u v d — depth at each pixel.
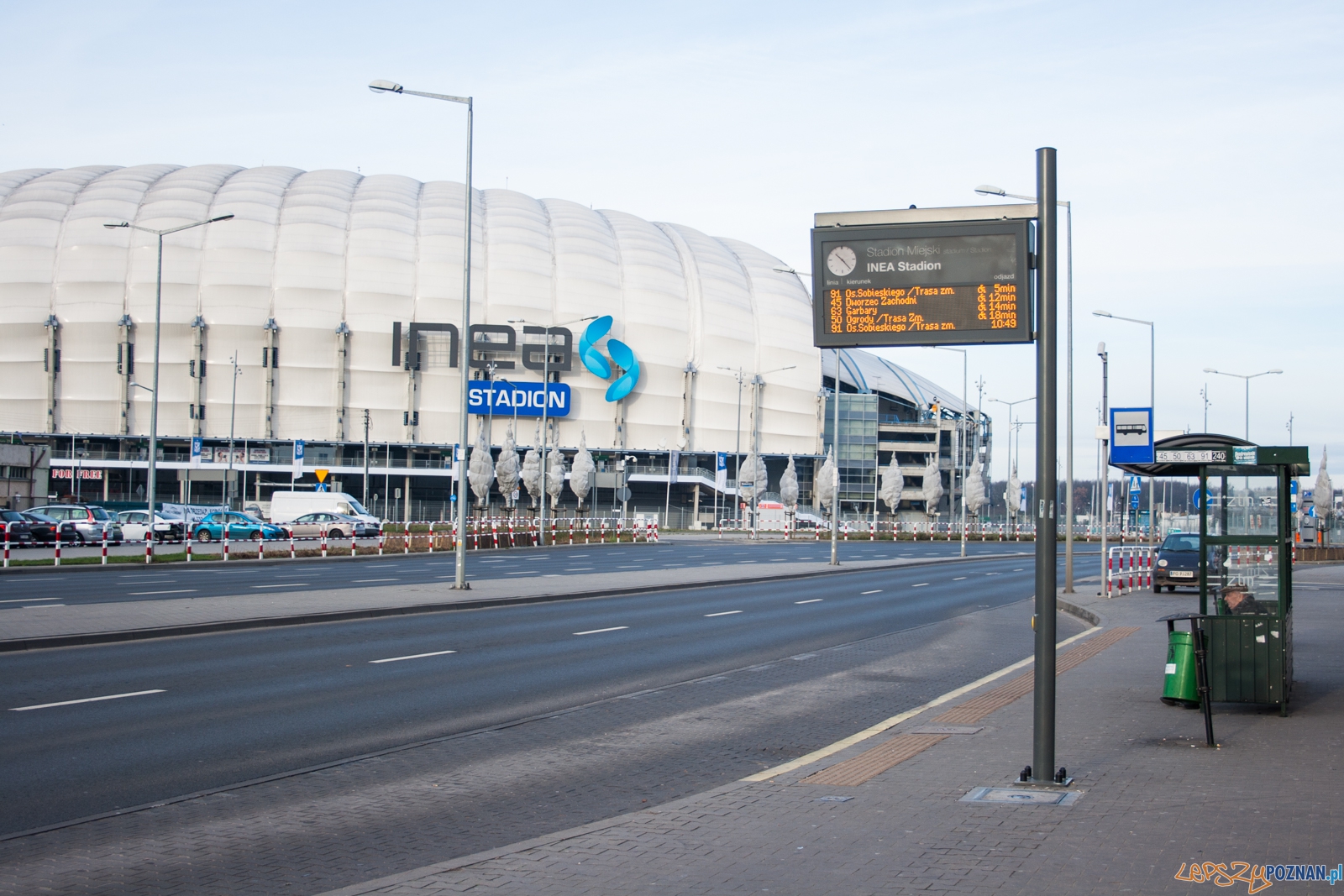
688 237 127.31
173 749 10.39
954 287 10.60
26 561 36.81
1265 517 12.28
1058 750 10.07
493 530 61.12
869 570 46.56
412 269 105.19
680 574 38.25
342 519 63.31
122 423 99.44
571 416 110.19
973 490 108.75
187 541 40.12
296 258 102.62
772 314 123.25
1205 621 12.07
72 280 99.81
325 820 8.14
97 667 15.37
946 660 18.47
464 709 13.00
